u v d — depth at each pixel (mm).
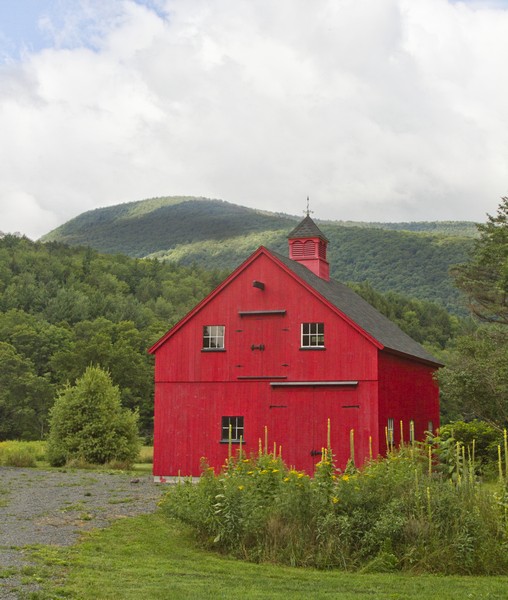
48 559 12250
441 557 12539
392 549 12844
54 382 89062
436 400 37125
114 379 82562
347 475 13812
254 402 28016
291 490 13742
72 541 14180
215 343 29031
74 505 19125
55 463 37031
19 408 79438
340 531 13156
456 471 14891
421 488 13617
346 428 26672
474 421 31109
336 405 26953
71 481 26578
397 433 28984
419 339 101000
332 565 12820
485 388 28812
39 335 98625
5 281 145375
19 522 16406
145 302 154750
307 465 26922
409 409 31250
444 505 13117
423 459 16031
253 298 28719
